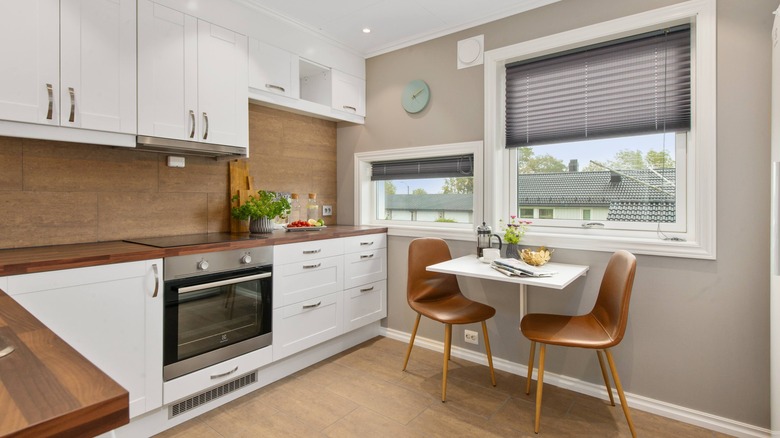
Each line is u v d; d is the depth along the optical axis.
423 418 2.09
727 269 1.98
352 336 3.10
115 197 2.26
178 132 2.20
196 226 2.65
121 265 1.76
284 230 2.97
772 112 1.68
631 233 2.37
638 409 2.21
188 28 2.24
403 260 3.22
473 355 2.83
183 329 1.99
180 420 2.03
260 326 2.35
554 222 2.65
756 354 1.92
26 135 1.72
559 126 2.57
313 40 2.98
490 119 2.75
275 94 2.74
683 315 2.10
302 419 2.07
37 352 0.66
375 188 3.62
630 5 2.23
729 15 1.95
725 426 1.99
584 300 2.40
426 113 3.08
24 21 1.69
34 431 0.44
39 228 2.00
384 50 3.30
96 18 1.89
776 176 1.41
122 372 1.77
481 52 2.79
